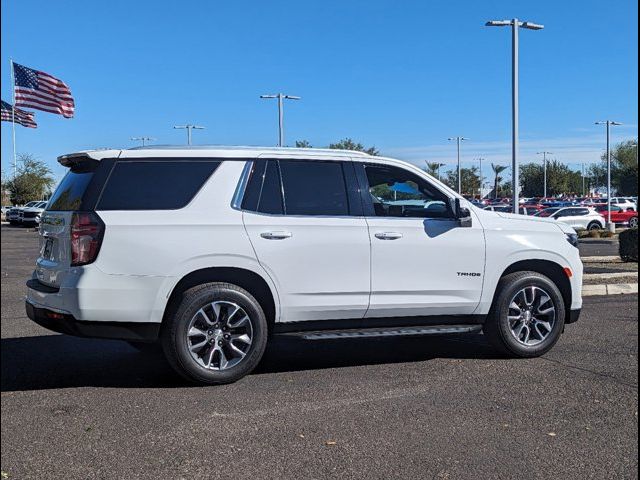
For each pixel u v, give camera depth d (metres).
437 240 6.25
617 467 3.95
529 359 6.56
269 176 5.91
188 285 5.59
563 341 7.32
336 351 7.00
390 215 6.26
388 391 5.48
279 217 5.82
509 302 6.47
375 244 6.03
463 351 6.96
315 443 4.32
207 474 3.86
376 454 4.14
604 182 108.06
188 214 5.57
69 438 4.40
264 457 4.09
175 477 3.82
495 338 6.52
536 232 6.66
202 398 5.27
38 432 4.51
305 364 6.42
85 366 6.28
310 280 5.84
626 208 46.03
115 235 5.34
